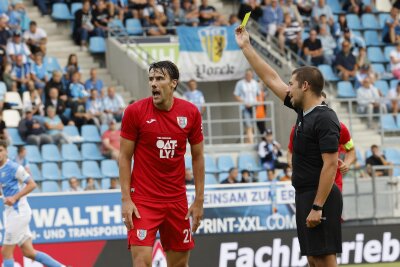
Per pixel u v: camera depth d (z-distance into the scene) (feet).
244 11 214.28
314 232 73.67
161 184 78.02
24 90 179.63
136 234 77.05
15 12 193.88
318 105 73.56
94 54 204.95
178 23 212.64
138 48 201.67
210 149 183.52
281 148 196.03
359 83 207.92
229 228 128.26
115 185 156.25
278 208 130.41
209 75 207.62
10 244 114.73
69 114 177.37
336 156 72.08
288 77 203.51
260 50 210.59
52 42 203.72
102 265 122.72
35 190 161.79
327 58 213.05
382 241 131.44
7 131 167.22
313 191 73.77
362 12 236.43
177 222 79.30
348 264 130.21
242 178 161.17
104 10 205.26
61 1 210.18
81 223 122.42
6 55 182.29
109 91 183.11
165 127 77.46
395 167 154.10
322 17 216.13
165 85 76.43
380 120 194.80
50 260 115.96
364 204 145.69
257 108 190.19
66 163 166.71
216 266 125.80
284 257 128.16
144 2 211.20
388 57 226.38
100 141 175.42
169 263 81.05
